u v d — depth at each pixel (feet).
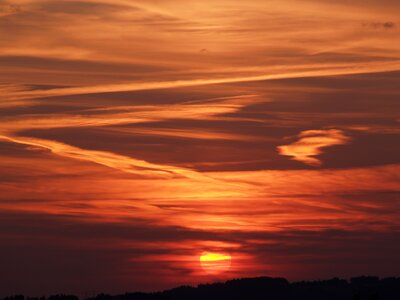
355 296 395.96
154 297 414.00
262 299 416.87
